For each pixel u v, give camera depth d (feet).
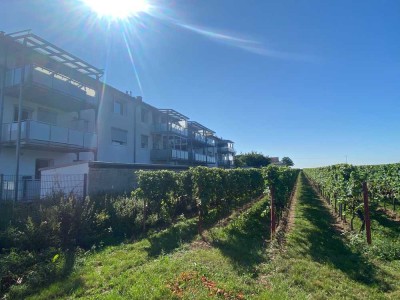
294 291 13.87
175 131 100.42
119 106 79.61
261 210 40.81
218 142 195.31
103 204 32.32
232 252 19.84
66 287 14.49
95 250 21.40
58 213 22.79
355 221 32.24
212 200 30.99
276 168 33.09
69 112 63.16
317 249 21.08
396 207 41.16
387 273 16.48
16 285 14.82
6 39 44.62
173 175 31.53
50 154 57.06
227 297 12.67
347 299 13.20
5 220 25.08
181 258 18.38
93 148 58.90
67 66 56.49
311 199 56.18
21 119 47.16
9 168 48.80
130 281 14.79
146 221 28.50
